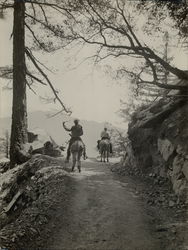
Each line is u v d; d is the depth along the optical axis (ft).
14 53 51.39
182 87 36.32
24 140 50.85
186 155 33.24
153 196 33.24
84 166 50.60
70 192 34.22
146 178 40.11
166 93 40.98
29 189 38.34
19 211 35.96
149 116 41.75
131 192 35.06
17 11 51.52
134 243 23.75
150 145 42.47
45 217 27.25
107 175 43.29
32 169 43.39
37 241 23.93
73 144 45.19
